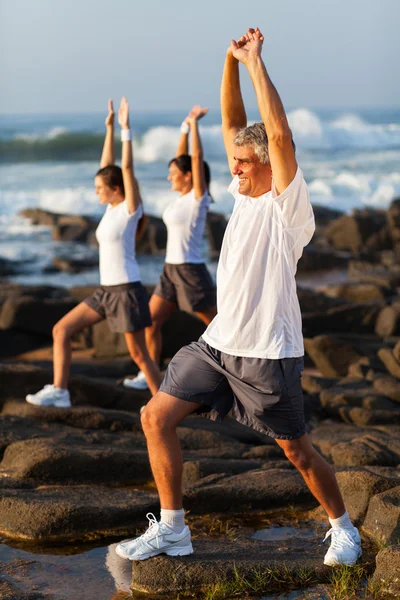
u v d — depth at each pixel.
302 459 3.62
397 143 54.22
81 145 45.03
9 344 10.21
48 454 4.93
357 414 6.69
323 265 18.97
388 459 5.28
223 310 3.54
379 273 15.55
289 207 3.37
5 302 10.35
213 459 5.20
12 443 5.34
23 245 21.67
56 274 17.81
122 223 6.14
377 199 30.84
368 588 3.53
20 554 4.02
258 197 3.53
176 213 6.94
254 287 3.46
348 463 5.25
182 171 6.97
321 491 3.69
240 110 4.06
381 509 4.11
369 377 7.76
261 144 3.43
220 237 20.75
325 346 8.28
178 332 9.31
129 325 6.18
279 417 3.50
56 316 10.42
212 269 18.05
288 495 4.65
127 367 8.54
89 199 29.75
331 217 25.78
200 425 6.29
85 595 3.55
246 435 6.22
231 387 3.60
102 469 5.03
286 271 3.46
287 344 3.49
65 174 38.69
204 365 3.59
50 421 6.10
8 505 4.36
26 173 39.25
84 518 4.27
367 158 45.22
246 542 4.06
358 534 3.80
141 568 3.64
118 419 6.22
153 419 3.57
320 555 3.86
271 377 3.45
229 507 4.58
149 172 38.56
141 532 4.32
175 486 3.65
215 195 30.61
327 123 54.88
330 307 11.28
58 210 29.17
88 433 5.82
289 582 3.62
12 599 3.48
